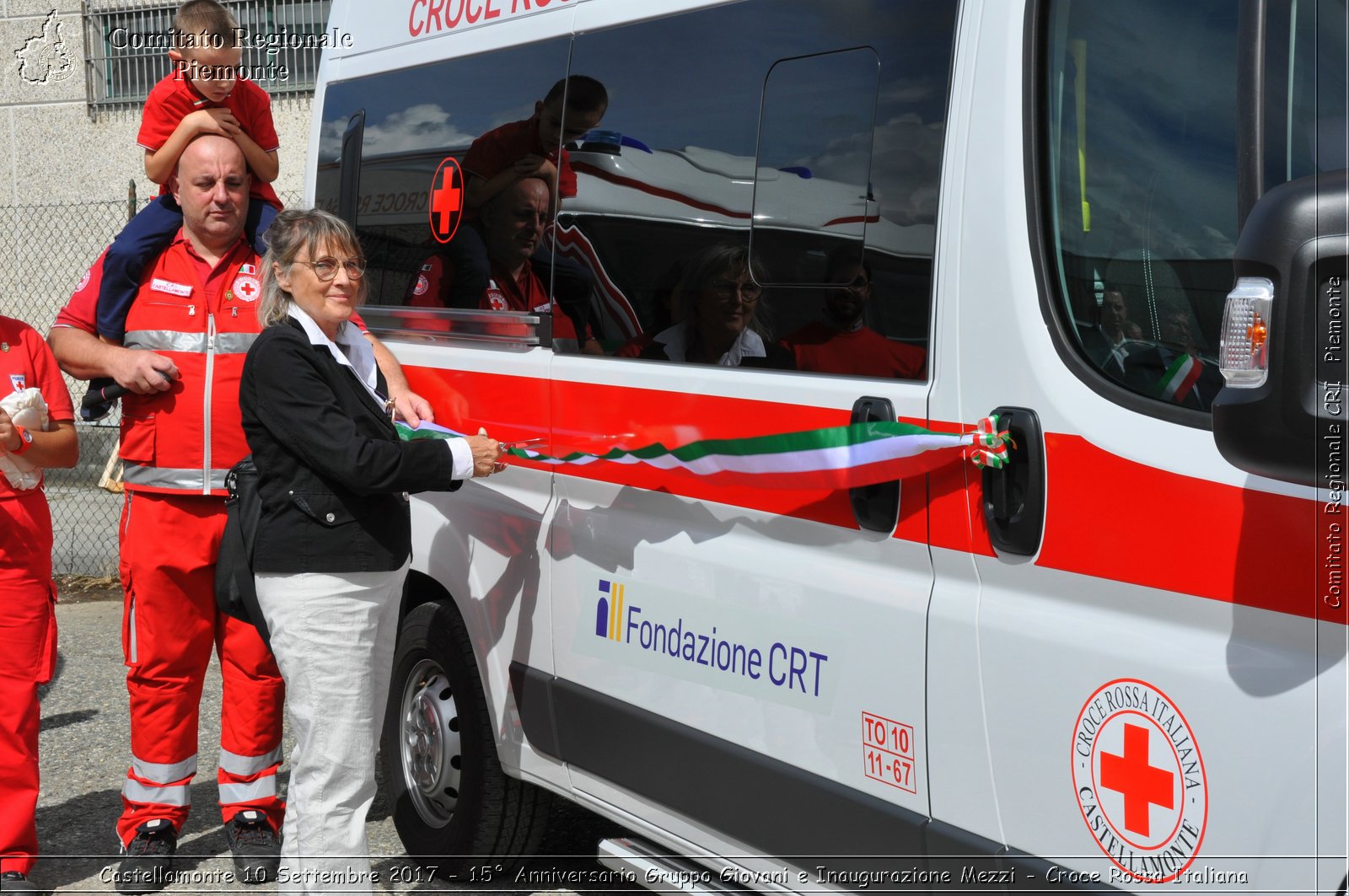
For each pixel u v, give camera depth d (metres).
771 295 2.68
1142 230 2.07
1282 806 1.85
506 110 3.57
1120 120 2.11
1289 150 1.88
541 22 3.47
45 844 4.22
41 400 3.60
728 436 2.77
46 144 10.64
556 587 3.34
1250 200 1.87
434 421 3.77
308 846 3.06
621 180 3.12
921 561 2.41
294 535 3.03
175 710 3.94
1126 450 2.04
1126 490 2.04
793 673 2.65
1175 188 2.03
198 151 3.78
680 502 2.97
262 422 3.02
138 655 3.88
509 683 3.51
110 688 5.92
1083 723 2.11
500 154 3.58
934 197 2.37
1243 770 1.89
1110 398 2.08
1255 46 1.86
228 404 3.85
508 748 3.55
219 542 3.88
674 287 2.94
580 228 3.26
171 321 3.84
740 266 2.76
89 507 9.73
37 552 3.71
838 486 2.47
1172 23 2.05
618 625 3.12
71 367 3.85
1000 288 2.24
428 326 3.88
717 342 2.82
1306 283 1.61
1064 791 2.15
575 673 3.28
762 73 2.74
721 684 2.82
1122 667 2.05
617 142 3.14
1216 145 1.99
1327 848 1.80
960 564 2.33
